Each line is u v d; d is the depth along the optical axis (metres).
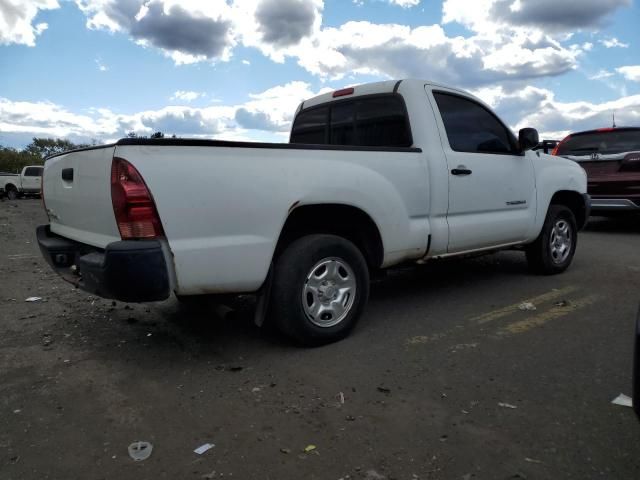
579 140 9.79
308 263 3.78
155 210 3.17
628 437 2.67
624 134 9.27
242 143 3.46
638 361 2.09
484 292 5.53
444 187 4.66
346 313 4.07
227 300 4.20
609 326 4.38
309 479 2.37
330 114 5.44
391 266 4.52
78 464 2.50
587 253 7.70
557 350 3.86
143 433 2.77
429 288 5.75
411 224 4.45
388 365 3.62
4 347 4.07
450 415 2.91
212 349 3.97
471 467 2.43
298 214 3.96
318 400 3.11
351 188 3.93
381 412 2.96
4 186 32.34
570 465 2.44
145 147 3.15
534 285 5.79
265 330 4.39
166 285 3.24
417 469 2.43
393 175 4.26
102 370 3.61
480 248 5.20
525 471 2.40
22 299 5.52
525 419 2.86
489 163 5.13
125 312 4.99
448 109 4.91
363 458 2.52
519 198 5.53
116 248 3.12
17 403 3.13
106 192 3.30
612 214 9.67
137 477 2.40
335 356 3.79
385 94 4.84
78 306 5.23
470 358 3.72
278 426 2.82
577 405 3.01
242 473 2.41
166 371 3.57
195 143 3.28
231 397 3.17
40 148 72.56
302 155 3.75
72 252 4.01
